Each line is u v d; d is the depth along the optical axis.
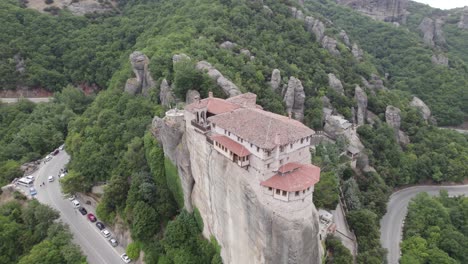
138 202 79.06
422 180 122.06
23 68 145.50
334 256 71.81
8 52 145.88
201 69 100.56
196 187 72.38
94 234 82.88
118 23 174.75
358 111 131.25
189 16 146.88
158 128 85.62
